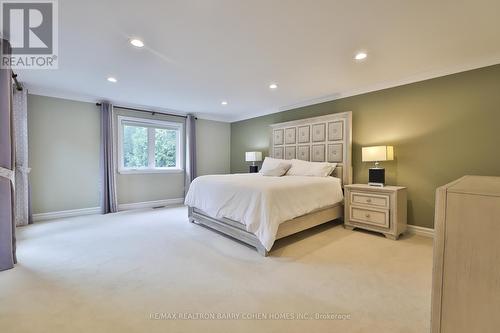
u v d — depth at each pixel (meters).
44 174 3.84
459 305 0.69
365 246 2.71
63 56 2.56
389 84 3.37
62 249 2.59
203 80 3.33
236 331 1.37
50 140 3.89
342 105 3.97
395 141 3.35
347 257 2.40
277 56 2.57
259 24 1.97
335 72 3.03
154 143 5.18
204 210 3.30
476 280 0.66
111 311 1.53
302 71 2.99
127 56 2.57
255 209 2.55
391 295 1.72
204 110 5.41
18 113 3.47
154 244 2.76
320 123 4.16
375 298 1.69
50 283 1.87
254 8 1.76
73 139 4.11
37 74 3.10
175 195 5.46
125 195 4.73
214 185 3.19
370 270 2.11
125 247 2.66
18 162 3.48
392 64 2.78
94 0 1.66
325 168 3.79
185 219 3.94
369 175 3.34
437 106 2.98
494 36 2.16
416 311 1.54
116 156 4.59
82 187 4.21
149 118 5.02
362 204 3.24
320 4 1.71
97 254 2.46
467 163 2.77
